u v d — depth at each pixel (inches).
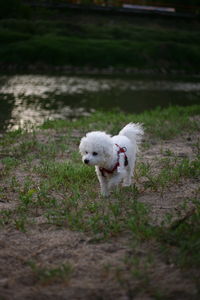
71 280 136.6
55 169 263.1
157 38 1569.9
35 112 569.3
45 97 711.1
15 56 1138.0
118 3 2075.5
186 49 1397.6
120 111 601.9
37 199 215.0
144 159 293.4
